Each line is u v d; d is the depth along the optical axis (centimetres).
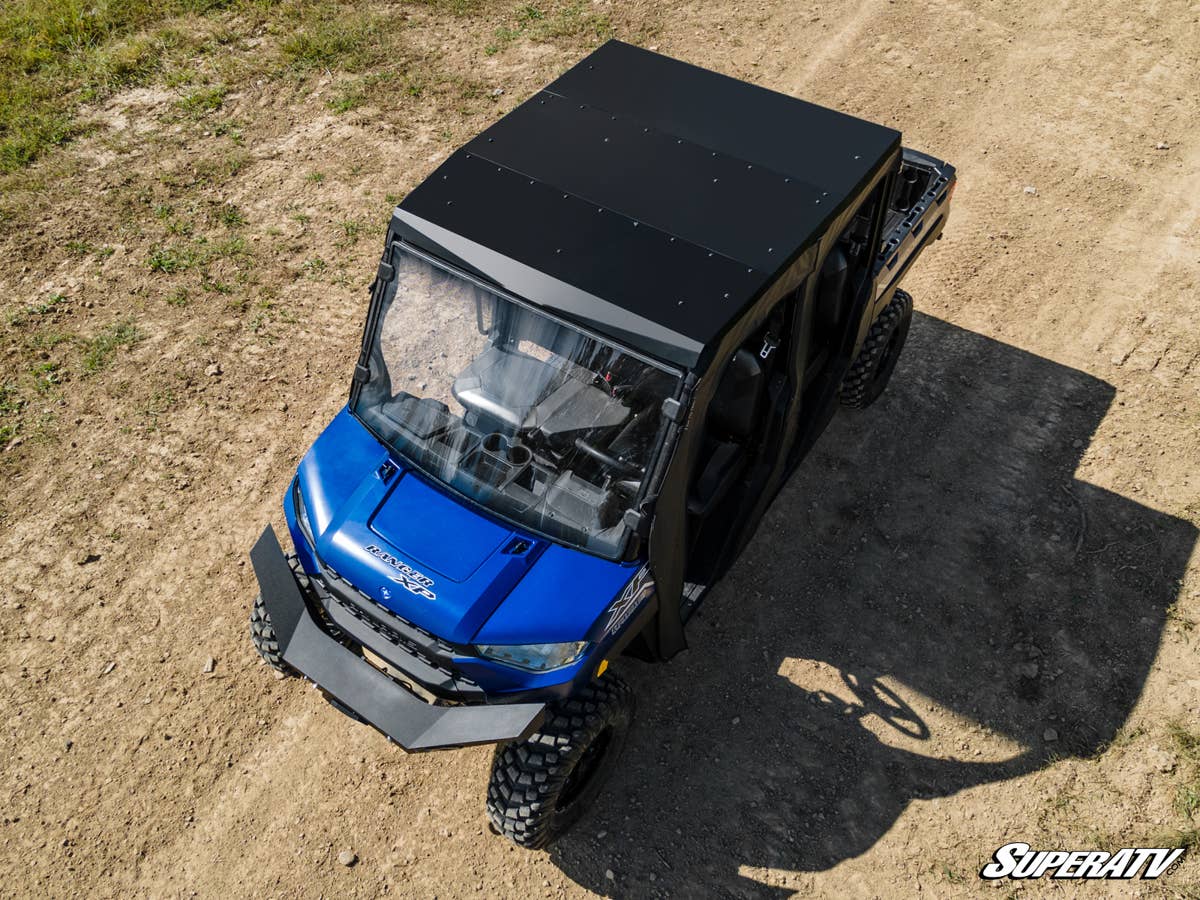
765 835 494
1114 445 665
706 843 491
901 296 658
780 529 621
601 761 479
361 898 472
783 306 465
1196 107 938
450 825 496
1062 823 497
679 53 999
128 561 599
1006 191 852
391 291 450
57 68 982
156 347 720
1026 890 474
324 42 1005
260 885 475
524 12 1060
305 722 530
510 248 424
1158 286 771
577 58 991
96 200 840
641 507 409
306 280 772
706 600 585
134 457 652
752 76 974
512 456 432
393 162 874
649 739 527
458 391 441
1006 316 753
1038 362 720
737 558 588
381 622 422
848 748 524
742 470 514
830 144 495
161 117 929
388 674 450
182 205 834
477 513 432
